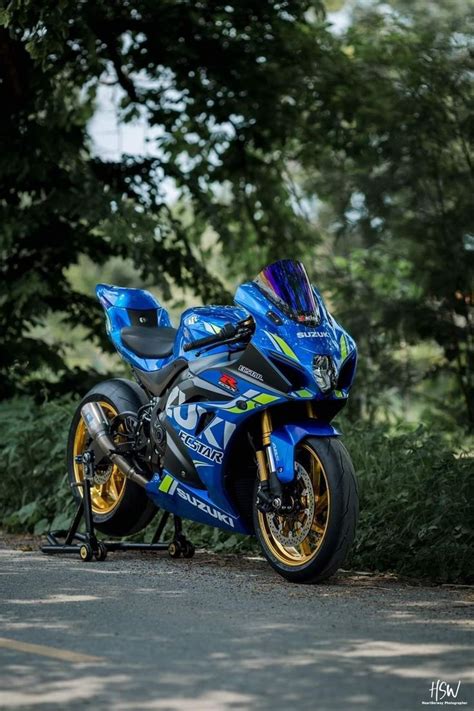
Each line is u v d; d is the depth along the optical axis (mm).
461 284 16922
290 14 16016
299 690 4898
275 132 17125
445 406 17141
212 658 5434
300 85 16641
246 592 7270
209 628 6098
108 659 5406
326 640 5836
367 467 9406
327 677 5109
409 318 16859
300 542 7594
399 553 8492
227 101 16766
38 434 11367
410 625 6266
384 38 16859
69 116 15578
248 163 17969
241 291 7828
